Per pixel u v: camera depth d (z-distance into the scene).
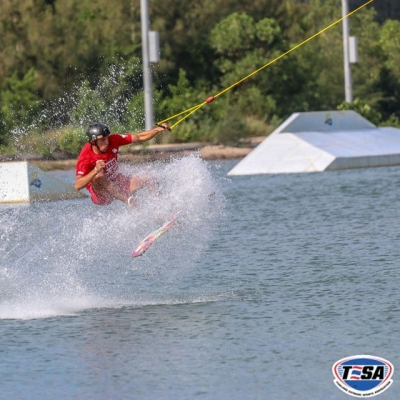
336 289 44.09
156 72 177.25
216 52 184.88
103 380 31.20
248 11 196.12
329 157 109.00
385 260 50.97
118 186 46.19
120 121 147.38
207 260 53.62
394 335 35.41
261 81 182.25
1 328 38.84
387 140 118.75
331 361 32.50
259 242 59.44
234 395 29.31
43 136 140.38
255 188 93.44
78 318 40.22
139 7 179.50
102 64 173.88
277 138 115.31
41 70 172.75
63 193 89.56
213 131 160.88
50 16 175.88
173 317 39.78
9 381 31.48
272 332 36.62
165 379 31.06
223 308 41.16
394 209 72.81
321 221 68.12
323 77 193.25
